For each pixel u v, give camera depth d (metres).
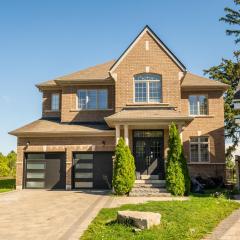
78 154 25.33
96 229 10.70
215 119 27.27
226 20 40.00
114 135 24.73
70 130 24.95
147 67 25.06
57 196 19.95
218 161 26.66
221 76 37.06
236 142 36.59
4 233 10.47
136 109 24.42
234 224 11.76
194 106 27.67
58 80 26.83
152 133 24.50
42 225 11.55
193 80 28.44
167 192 20.16
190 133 27.11
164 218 11.95
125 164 20.44
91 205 15.94
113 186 20.38
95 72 28.55
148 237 9.51
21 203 16.97
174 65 25.00
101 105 27.16
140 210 13.55
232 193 20.53
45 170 25.33
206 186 24.03
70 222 11.98
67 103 27.16
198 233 10.27
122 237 9.66
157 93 24.97
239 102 22.12
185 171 20.14
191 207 14.14
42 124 26.70
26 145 25.36
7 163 51.91
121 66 25.16
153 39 25.38
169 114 22.42
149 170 24.08
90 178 25.06
